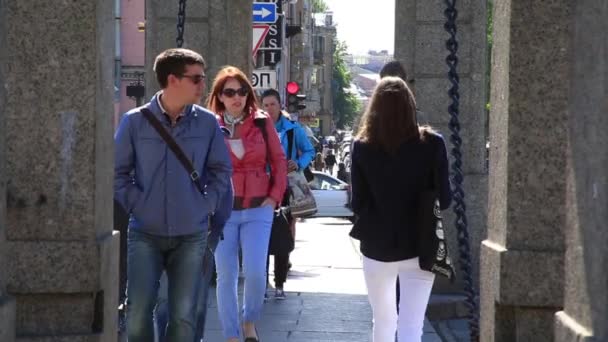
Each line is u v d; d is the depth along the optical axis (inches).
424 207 299.4
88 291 266.2
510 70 276.4
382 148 301.9
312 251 828.0
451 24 327.9
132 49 1611.7
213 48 573.6
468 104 530.6
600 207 196.1
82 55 265.1
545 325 276.7
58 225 266.5
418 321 307.1
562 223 275.9
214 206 296.2
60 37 264.8
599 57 198.7
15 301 252.7
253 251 370.9
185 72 290.8
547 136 276.2
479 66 529.7
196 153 293.4
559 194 275.9
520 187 277.1
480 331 301.1
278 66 1161.4
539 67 275.6
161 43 570.6
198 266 295.0
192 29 573.0
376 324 309.6
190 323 295.3
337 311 494.3
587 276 203.8
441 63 534.6
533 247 277.3
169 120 294.5
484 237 528.7
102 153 273.4
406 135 301.0
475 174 529.7
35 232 266.5
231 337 370.3
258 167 372.5
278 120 519.5
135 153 294.0
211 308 495.8
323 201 1435.8
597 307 196.9
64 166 266.1
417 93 537.0
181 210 290.8
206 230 298.0
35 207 266.2
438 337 445.1
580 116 210.8
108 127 280.4
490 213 297.0
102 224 275.3
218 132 299.4
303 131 521.7
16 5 264.5
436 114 535.5
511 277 276.4
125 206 293.4
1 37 240.7
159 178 291.1
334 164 2674.7
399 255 301.7
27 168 266.1
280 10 1184.8
